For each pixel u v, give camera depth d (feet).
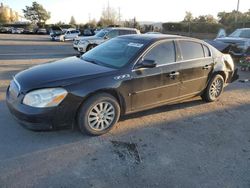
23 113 12.78
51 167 11.60
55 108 12.99
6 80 25.64
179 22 143.13
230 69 21.97
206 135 15.44
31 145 13.24
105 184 10.69
